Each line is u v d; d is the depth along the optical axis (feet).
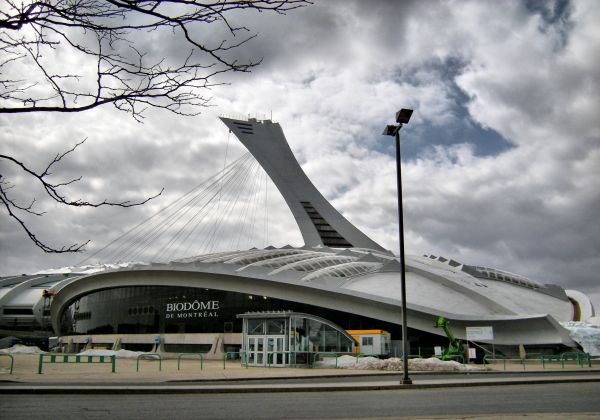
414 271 199.00
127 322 221.46
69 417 40.01
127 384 73.61
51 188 20.22
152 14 18.99
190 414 42.27
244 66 21.54
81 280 240.12
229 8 19.70
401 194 85.20
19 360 155.43
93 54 20.10
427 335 175.73
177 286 210.38
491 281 210.79
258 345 132.67
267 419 39.32
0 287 386.11
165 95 20.99
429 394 61.26
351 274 197.77
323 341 134.31
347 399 55.11
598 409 45.68
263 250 233.35
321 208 306.55
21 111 19.15
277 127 348.59
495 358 163.32
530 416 37.09
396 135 87.10
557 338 161.99
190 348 200.95
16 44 20.21
